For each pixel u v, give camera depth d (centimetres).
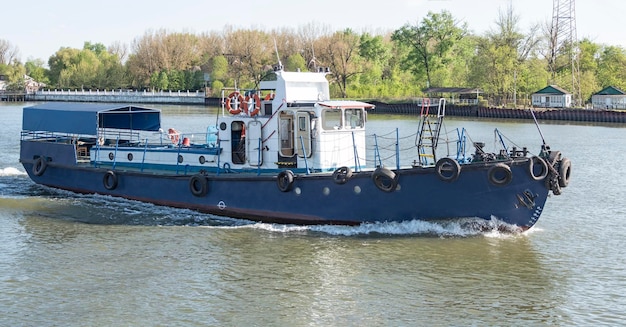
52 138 2866
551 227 2170
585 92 10312
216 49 13188
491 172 1856
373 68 11556
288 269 1722
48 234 2052
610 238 2041
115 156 2539
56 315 1438
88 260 1794
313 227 2069
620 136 5738
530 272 1709
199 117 7756
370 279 1653
